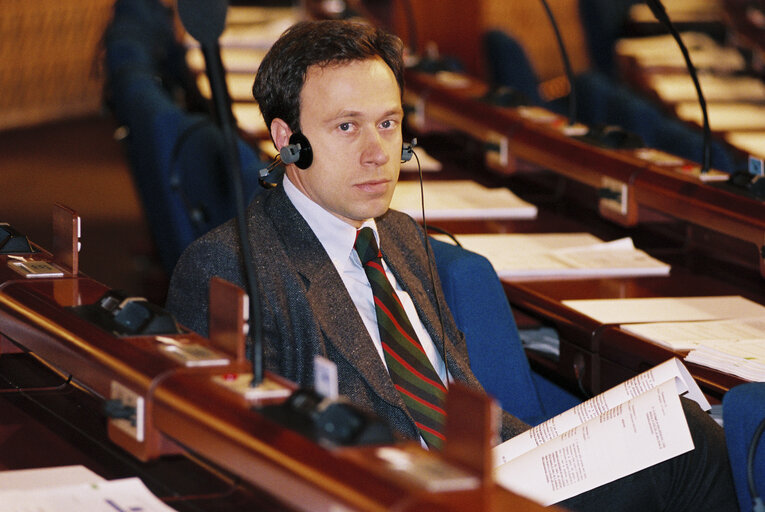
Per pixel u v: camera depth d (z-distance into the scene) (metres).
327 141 5.39
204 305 5.33
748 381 5.29
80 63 26.44
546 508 3.01
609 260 7.53
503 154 10.09
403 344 5.51
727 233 7.33
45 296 4.74
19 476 3.79
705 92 17.66
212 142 8.72
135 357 3.96
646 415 5.09
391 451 3.21
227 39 18.66
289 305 5.31
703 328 6.16
